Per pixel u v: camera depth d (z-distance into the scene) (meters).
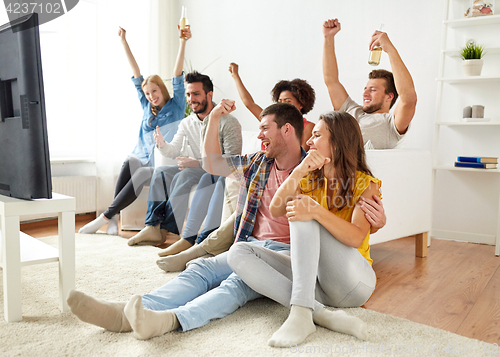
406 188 2.21
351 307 1.49
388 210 2.11
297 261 1.25
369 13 3.01
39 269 1.91
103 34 3.30
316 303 1.33
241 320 1.36
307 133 2.12
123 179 2.70
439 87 2.72
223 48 3.34
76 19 3.41
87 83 3.50
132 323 1.12
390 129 2.46
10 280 1.34
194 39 3.42
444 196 2.89
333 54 2.79
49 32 3.32
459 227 2.85
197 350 1.14
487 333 1.36
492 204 2.74
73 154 3.48
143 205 2.76
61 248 1.43
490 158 2.55
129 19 3.40
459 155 2.81
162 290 1.33
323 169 1.43
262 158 1.55
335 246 1.29
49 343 1.18
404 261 2.28
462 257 2.38
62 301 1.44
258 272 1.30
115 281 1.76
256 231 1.61
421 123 2.90
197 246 1.89
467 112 2.65
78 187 3.31
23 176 1.29
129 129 3.34
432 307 1.59
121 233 2.72
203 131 1.41
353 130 1.40
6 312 1.35
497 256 2.42
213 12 3.34
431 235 2.91
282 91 2.36
